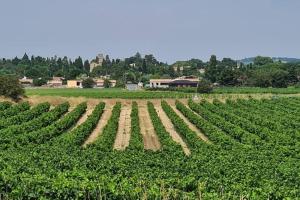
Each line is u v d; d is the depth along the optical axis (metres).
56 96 114.69
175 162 42.16
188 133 61.75
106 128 67.31
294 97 128.12
